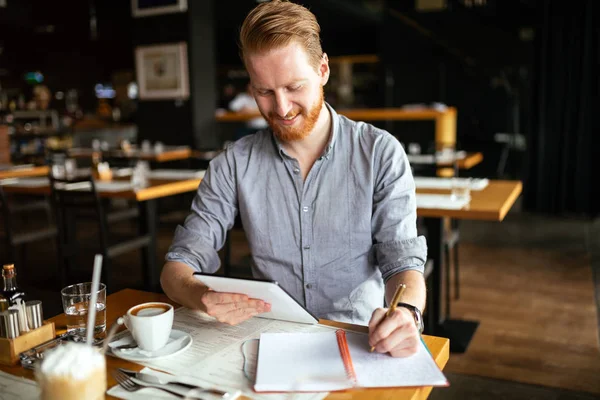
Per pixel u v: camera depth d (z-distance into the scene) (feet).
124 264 14.60
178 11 22.20
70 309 3.72
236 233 17.83
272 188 4.58
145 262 11.94
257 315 3.89
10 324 3.29
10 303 3.50
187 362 3.18
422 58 30.66
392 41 30.89
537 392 7.61
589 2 19.45
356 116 24.23
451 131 25.34
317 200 4.50
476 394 7.57
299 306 3.49
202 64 22.91
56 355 2.61
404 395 2.79
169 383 2.89
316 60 4.06
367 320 4.69
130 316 3.27
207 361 3.19
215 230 4.73
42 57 36.81
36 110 25.32
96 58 39.34
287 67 3.89
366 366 3.06
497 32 29.76
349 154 4.49
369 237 4.54
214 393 2.78
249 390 2.85
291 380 2.91
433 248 9.25
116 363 3.21
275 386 2.84
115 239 11.55
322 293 4.60
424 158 15.84
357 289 4.61
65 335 3.57
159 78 23.15
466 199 8.73
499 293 11.77
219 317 3.51
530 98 20.88
